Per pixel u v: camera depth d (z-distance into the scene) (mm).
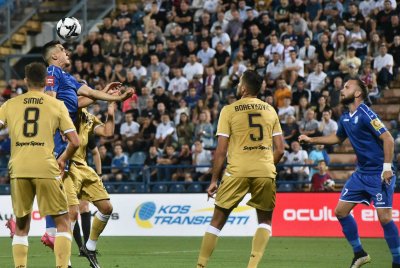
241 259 26875
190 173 42031
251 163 18656
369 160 21094
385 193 21016
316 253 28969
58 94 20891
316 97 44062
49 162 17578
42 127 17609
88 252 22609
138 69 49375
